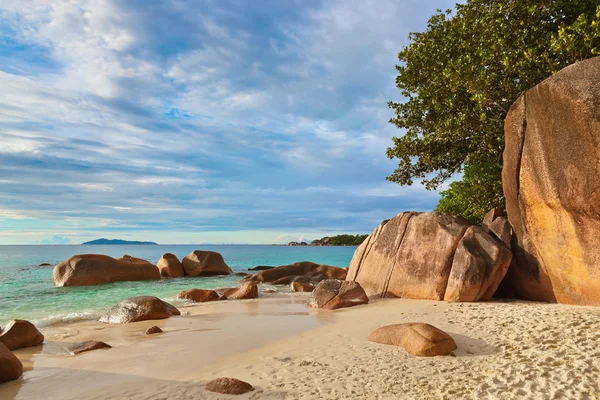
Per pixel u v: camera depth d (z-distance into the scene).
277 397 5.47
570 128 9.33
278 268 26.36
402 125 19.42
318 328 10.14
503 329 8.06
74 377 6.71
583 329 7.21
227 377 6.24
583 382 5.23
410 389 5.56
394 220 15.71
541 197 10.53
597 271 9.33
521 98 11.06
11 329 8.97
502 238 12.62
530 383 5.37
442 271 12.84
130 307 12.60
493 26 14.54
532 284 11.53
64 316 13.11
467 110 15.54
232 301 16.67
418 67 18.06
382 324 9.93
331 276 25.42
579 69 9.41
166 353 8.10
